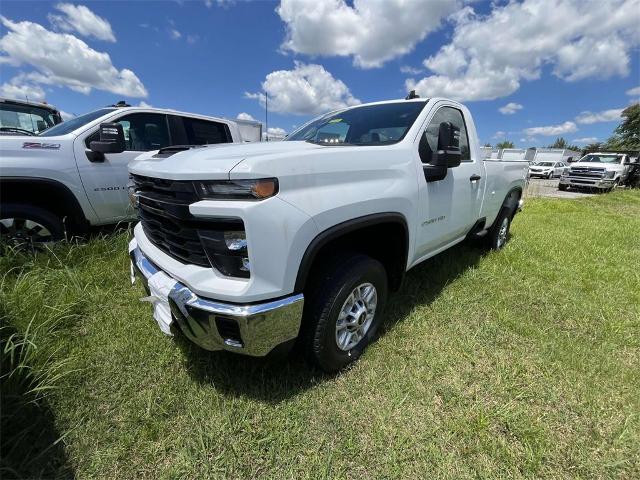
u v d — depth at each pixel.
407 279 3.48
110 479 1.49
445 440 1.69
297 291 1.68
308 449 1.64
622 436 1.71
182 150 2.26
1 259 2.88
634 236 6.00
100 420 1.76
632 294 3.38
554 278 3.73
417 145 2.44
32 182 3.30
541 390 2.03
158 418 1.78
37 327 2.21
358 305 2.17
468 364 2.24
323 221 1.71
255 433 1.71
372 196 1.97
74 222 3.67
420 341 2.47
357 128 2.74
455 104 3.11
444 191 2.71
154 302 1.93
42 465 1.53
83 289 2.84
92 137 3.76
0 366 1.80
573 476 1.54
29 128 6.82
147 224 2.15
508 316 2.81
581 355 2.35
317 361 1.97
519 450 1.65
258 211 1.48
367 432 1.73
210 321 1.60
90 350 2.25
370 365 2.20
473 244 4.62
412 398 1.94
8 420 1.64
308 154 1.69
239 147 1.97
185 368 2.12
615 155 17.31
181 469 1.53
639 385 2.11
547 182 25.17
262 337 1.61
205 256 1.65
